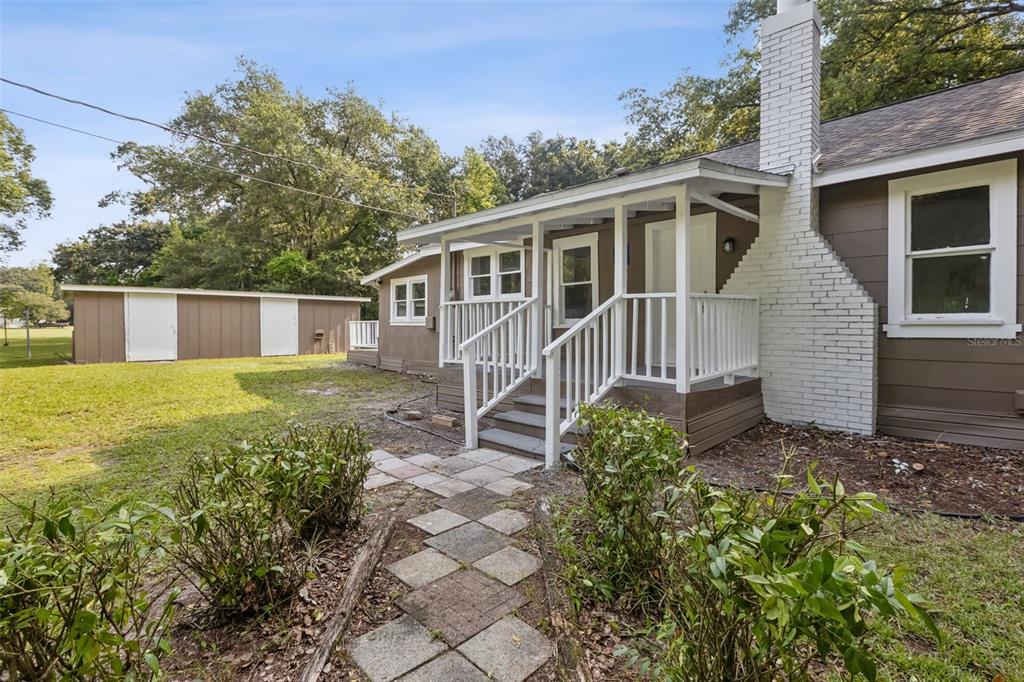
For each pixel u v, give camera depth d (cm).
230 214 2375
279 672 188
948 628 203
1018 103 507
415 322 1132
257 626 214
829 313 523
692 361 446
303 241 2388
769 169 564
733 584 125
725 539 127
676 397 445
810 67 534
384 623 216
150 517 162
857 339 507
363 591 237
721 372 489
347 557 272
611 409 285
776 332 559
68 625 135
